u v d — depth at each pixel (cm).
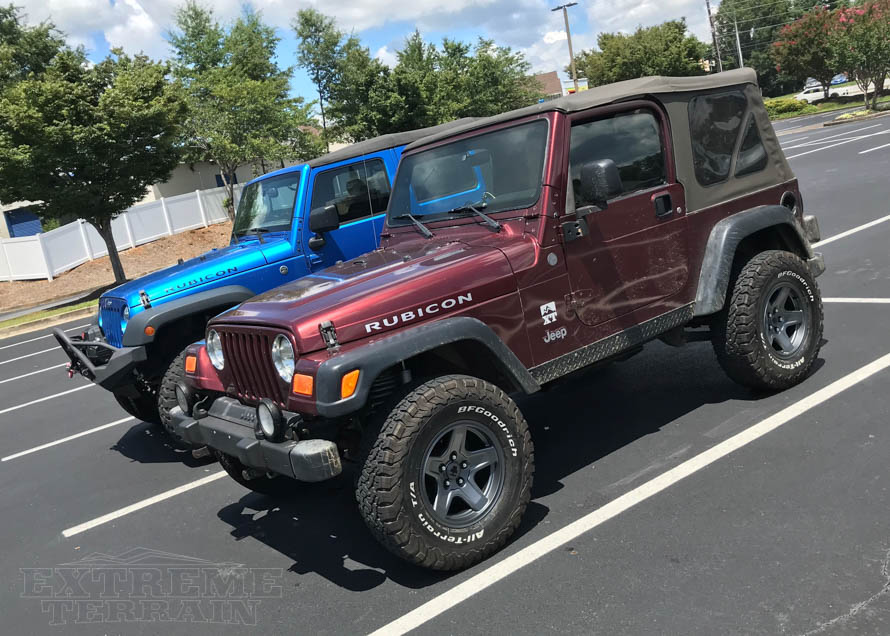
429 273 354
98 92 1794
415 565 335
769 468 383
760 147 486
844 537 312
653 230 420
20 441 736
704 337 472
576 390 572
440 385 329
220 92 2597
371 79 3072
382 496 314
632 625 280
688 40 5688
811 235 520
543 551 345
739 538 325
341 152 673
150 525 470
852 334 565
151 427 706
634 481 399
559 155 383
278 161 2845
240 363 370
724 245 441
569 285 386
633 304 411
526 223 383
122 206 1870
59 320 1669
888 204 1093
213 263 608
